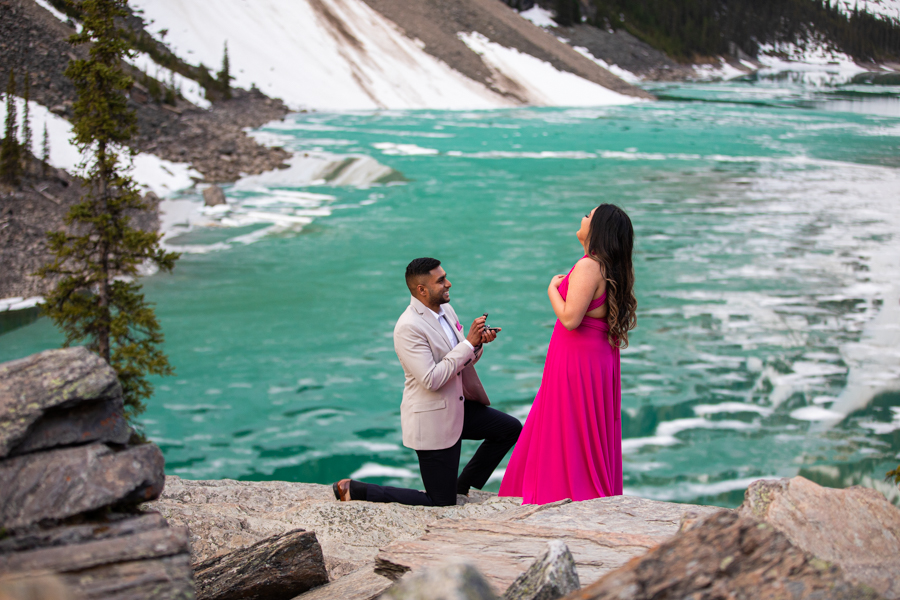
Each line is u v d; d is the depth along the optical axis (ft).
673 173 154.71
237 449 49.08
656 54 478.59
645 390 56.29
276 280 87.30
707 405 53.83
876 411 52.26
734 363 61.46
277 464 47.19
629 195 134.21
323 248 100.83
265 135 183.52
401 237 106.83
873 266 89.30
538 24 448.65
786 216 116.57
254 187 136.15
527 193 136.26
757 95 357.00
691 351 64.13
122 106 51.44
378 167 148.15
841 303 76.38
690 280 84.99
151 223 108.37
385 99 255.70
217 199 118.93
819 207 123.03
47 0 184.96
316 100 241.14
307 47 264.31
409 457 48.14
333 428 52.11
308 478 45.50
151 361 48.49
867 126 234.17
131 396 48.26
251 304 79.25
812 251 96.48
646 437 48.98
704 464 45.29
